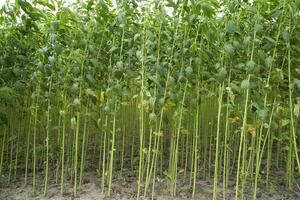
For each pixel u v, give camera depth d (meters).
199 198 3.86
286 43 3.29
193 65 3.60
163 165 5.10
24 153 5.43
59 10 3.76
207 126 5.52
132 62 4.18
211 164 5.18
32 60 4.35
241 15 3.56
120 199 3.81
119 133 5.85
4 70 3.92
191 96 4.06
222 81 3.26
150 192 4.02
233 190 4.14
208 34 3.46
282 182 4.52
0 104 3.95
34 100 4.18
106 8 3.65
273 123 3.64
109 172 4.05
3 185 4.26
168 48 3.59
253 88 3.29
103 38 4.01
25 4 3.78
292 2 3.21
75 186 3.92
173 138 4.04
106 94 3.71
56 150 4.03
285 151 5.17
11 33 4.08
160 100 3.43
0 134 4.37
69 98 4.24
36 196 3.92
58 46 3.50
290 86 3.38
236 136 5.31
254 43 3.24
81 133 5.84
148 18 3.70
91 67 3.95
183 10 3.44
